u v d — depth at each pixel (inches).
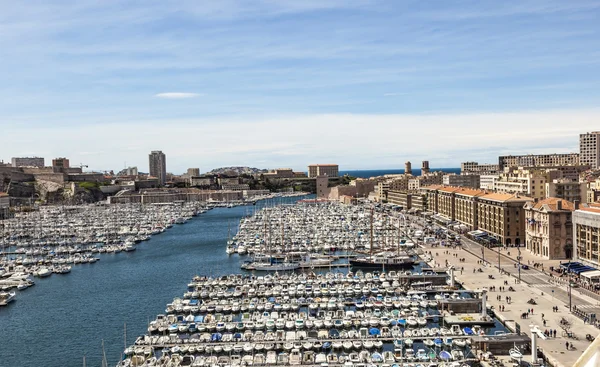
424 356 4143.7
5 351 4798.2
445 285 6535.4
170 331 5032.0
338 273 7204.7
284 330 4982.8
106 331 5295.3
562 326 4655.5
